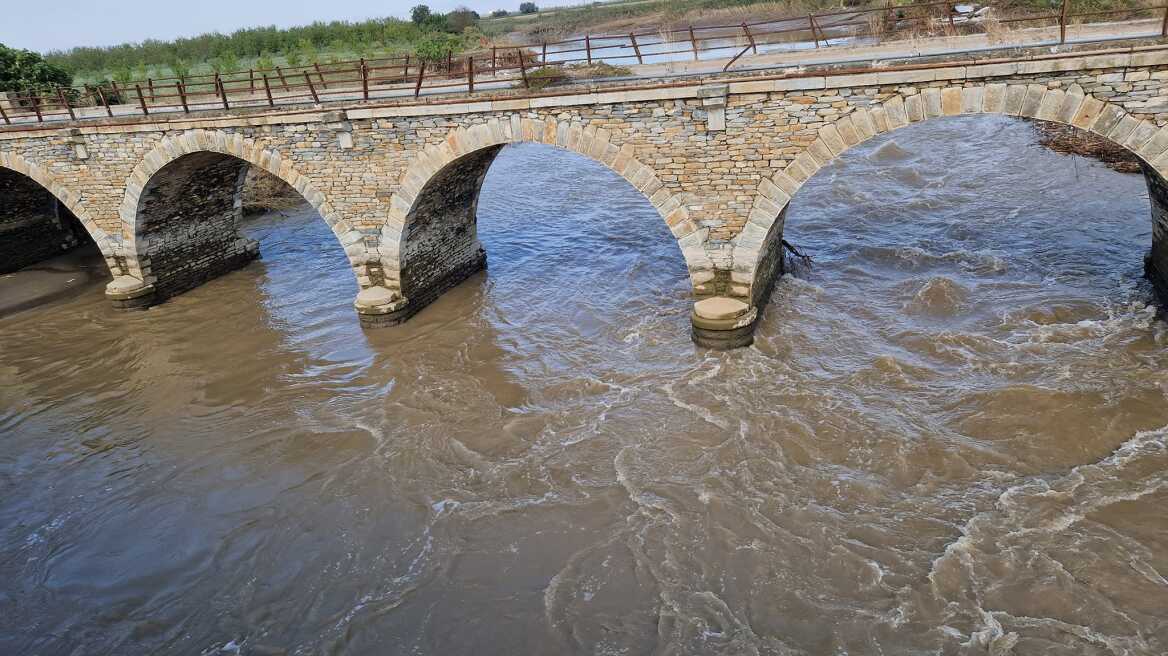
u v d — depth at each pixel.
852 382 16.30
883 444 14.14
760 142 15.94
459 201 23.08
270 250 29.56
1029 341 17.22
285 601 11.82
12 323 23.59
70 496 14.89
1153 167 13.55
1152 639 9.91
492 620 11.12
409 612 11.38
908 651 10.12
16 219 28.33
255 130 19.95
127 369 20.11
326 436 16.09
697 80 16.16
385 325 20.86
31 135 22.39
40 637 11.50
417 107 18.12
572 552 12.25
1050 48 13.66
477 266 25.08
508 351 19.27
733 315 17.42
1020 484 12.81
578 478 14.02
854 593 11.07
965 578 11.10
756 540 12.16
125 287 23.41
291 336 21.28
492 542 12.62
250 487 14.65
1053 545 11.48
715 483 13.54
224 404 17.86
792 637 10.48
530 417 16.12
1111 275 20.17
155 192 22.77
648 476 13.90
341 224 20.38
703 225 17.25
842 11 20.44
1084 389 15.07
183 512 14.12
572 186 35.38
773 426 15.01
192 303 24.42
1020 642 10.06
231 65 45.22
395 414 16.72
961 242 23.64
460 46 41.94
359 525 13.31
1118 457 13.16
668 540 12.30
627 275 23.62
